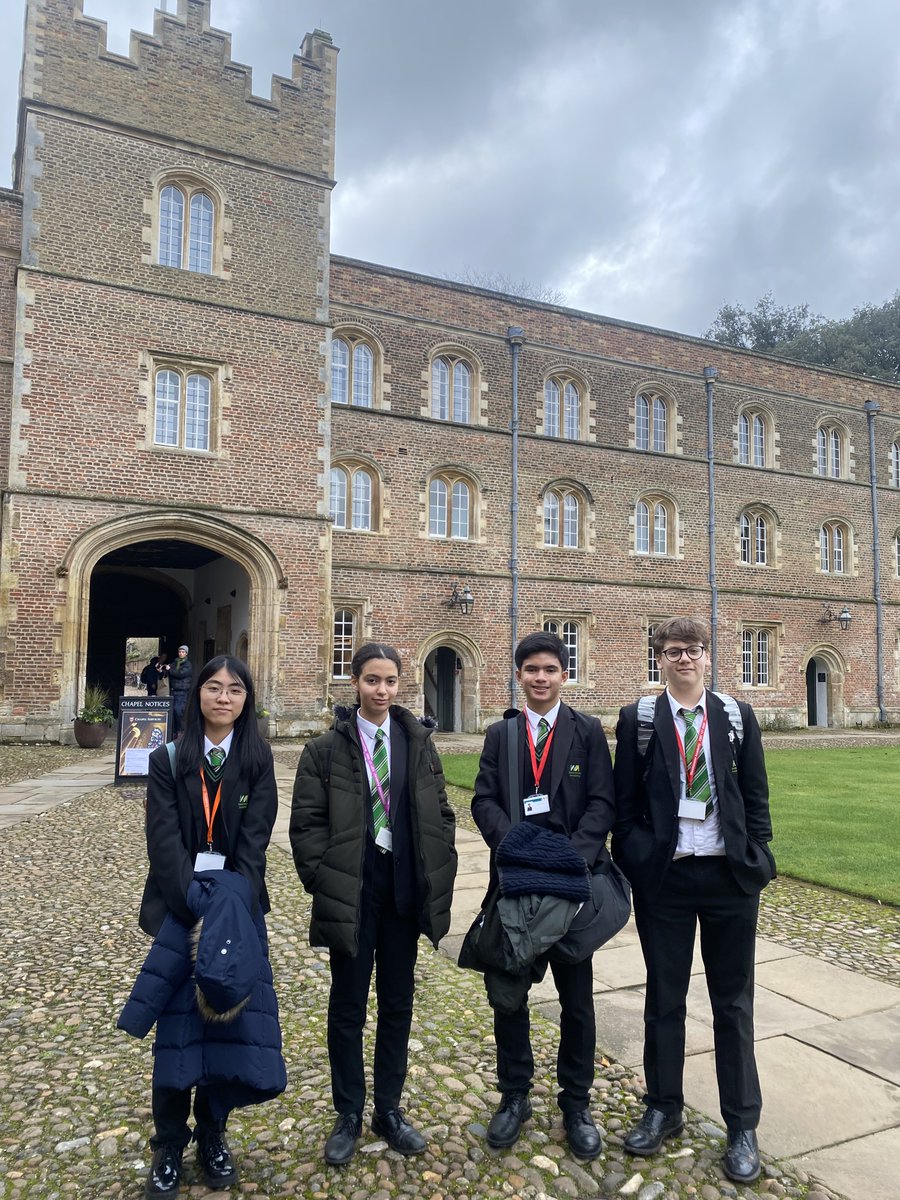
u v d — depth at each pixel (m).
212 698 3.27
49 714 16.16
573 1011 3.40
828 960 5.59
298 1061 4.10
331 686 20.48
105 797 11.00
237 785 3.27
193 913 3.04
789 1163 3.27
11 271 17.48
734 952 3.37
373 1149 3.36
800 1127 3.51
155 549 21.45
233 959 2.87
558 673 3.64
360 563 21.00
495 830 3.48
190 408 18.09
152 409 17.56
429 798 3.49
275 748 16.73
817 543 28.22
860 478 29.27
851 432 29.17
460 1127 3.51
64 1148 3.35
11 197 17.56
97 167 17.34
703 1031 4.43
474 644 22.38
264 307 18.80
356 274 21.61
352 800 3.40
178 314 17.88
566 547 24.02
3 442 17.12
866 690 28.64
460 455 22.61
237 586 21.02
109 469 16.97
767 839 3.38
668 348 26.05
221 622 22.31
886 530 29.83
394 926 3.48
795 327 49.16
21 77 18.83
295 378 19.00
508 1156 3.31
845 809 10.85
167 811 3.17
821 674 28.70
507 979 3.31
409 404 22.08
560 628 23.97
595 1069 4.02
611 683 24.28
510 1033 3.46
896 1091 3.81
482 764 3.72
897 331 45.91
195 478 17.78
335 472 21.23
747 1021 3.35
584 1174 3.20
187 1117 3.09
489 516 22.84
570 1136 3.36
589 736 3.61
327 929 3.26
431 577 21.94
